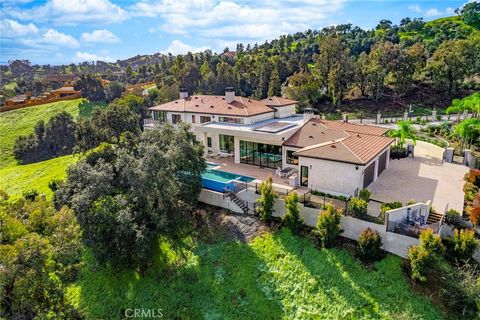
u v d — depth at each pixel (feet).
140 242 65.67
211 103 138.41
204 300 64.13
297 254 65.67
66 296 73.26
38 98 330.13
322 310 56.39
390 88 240.94
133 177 70.08
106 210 68.18
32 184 138.72
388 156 102.78
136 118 136.56
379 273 58.08
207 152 126.52
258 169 104.99
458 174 95.81
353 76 227.61
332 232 63.62
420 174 96.32
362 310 54.19
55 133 207.10
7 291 58.03
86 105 282.97
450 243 59.21
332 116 202.18
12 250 54.24
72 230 66.13
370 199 77.61
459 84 221.66
